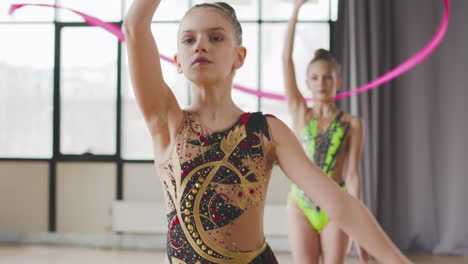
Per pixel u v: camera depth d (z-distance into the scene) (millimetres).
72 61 4836
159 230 4562
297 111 2326
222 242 718
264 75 4703
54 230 4812
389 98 4383
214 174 740
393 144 4426
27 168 4867
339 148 2211
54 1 4824
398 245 4383
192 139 766
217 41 750
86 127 4852
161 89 767
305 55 4621
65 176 4828
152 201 4734
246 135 762
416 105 4398
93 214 4793
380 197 4375
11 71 4887
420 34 4371
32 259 4074
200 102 796
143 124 4828
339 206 672
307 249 2006
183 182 746
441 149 4398
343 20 4406
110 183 4797
